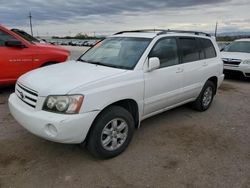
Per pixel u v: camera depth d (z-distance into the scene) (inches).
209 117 188.9
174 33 165.2
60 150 130.0
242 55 344.5
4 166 113.7
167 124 171.6
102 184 103.5
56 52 247.9
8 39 220.1
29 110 112.3
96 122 113.7
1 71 213.8
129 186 102.8
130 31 174.2
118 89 119.6
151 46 143.5
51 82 113.7
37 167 114.0
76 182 104.3
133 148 134.9
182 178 109.0
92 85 110.7
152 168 116.2
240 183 106.6
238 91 283.1
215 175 111.9
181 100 171.9
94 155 119.0
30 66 230.1
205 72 187.8
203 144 142.5
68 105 104.2
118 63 140.9
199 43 186.2
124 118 124.5
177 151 133.1
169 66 153.9
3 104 200.8
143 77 134.0
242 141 147.9
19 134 146.7
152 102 143.3
